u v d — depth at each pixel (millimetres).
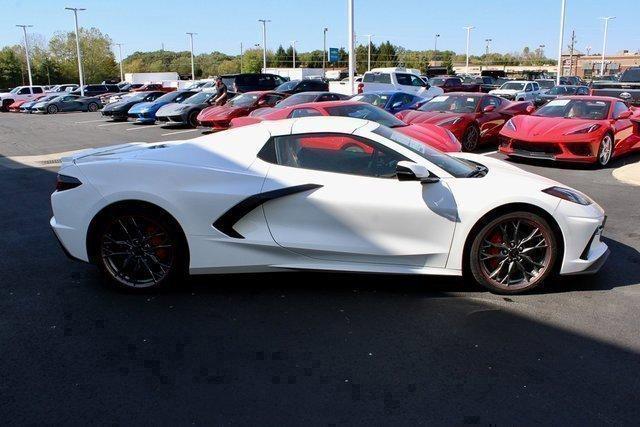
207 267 4168
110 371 3104
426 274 4125
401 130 9141
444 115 12055
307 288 4289
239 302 4047
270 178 4090
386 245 4059
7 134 20562
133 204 4113
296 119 4566
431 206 3990
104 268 4223
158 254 4199
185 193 4074
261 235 4098
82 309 3953
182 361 3207
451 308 3896
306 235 4090
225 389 2910
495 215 4008
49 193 8523
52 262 5023
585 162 9891
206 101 20719
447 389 2881
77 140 17812
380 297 4105
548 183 4227
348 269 4090
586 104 10844
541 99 22797
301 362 3176
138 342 3445
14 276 4652
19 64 77875
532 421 2611
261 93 17500
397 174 4012
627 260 4922
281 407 2744
